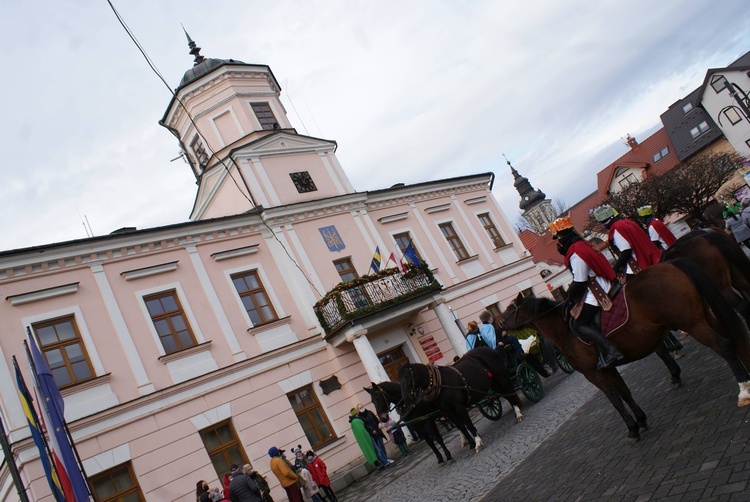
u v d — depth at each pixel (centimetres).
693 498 455
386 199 2662
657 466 556
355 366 2050
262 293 2044
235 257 2028
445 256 2766
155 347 1705
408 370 1099
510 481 791
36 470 1374
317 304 2055
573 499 589
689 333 562
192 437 1636
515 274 3052
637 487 532
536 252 7094
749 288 649
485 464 978
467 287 2767
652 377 941
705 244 656
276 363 1897
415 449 1705
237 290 1983
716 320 548
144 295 1766
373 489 1377
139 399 1591
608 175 7250
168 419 1620
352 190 2573
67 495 931
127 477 1509
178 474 1569
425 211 2825
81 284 1664
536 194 9169
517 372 1308
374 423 1661
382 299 2056
